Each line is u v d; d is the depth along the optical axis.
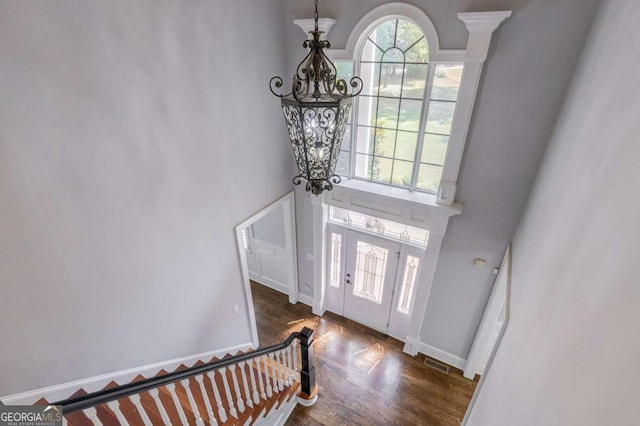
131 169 2.48
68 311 2.26
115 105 2.28
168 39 2.55
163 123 2.65
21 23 1.76
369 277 4.85
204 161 3.14
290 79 4.06
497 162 3.21
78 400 1.51
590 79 1.98
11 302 1.96
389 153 3.97
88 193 2.23
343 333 5.05
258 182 3.99
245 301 4.21
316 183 2.02
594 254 1.19
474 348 4.09
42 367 2.18
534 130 2.92
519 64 2.78
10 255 1.91
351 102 1.86
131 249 2.61
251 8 3.27
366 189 4.06
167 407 2.63
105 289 2.48
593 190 1.40
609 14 1.93
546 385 1.31
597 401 0.88
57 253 2.13
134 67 2.35
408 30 3.30
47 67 1.90
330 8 3.44
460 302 4.05
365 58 3.63
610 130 1.37
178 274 3.12
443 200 3.59
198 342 3.55
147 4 2.34
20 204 1.91
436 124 3.54
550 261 1.79
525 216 3.05
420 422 3.74
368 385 4.18
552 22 2.54
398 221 4.01
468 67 2.94
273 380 3.35
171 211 2.90
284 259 5.67
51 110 1.95
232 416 2.71
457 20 2.88
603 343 0.93
